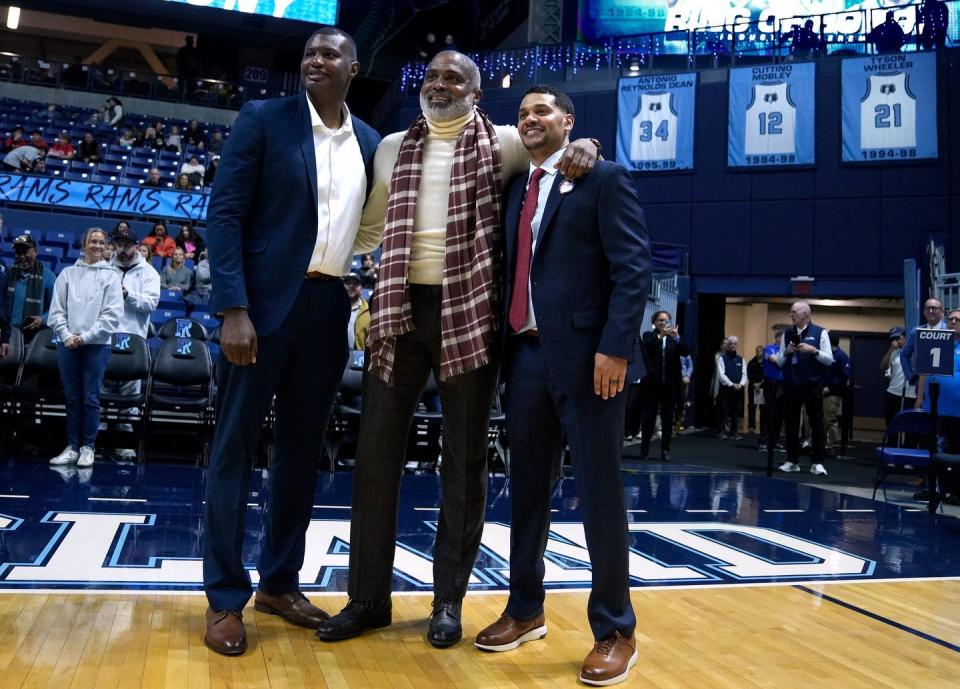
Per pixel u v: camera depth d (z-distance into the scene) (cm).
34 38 2052
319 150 231
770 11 1408
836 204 1203
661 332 787
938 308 607
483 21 1769
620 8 1504
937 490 570
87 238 510
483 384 227
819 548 379
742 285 1241
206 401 554
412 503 449
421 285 227
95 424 510
